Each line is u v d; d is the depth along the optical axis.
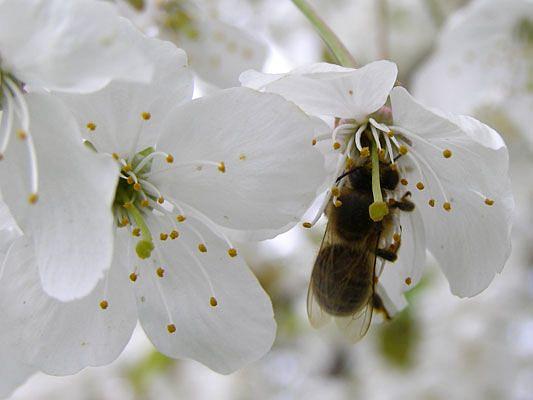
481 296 0.18
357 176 0.11
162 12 0.14
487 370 0.18
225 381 0.18
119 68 0.10
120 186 0.11
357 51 0.17
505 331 0.19
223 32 0.15
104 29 0.10
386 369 0.18
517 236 0.18
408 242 0.12
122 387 0.17
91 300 0.11
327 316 0.11
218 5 0.15
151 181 0.11
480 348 0.18
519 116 0.16
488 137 0.11
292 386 0.19
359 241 0.11
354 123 0.11
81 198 0.10
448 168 0.11
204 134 0.11
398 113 0.11
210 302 0.11
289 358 0.19
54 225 0.10
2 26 0.10
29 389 0.17
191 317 0.11
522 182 0.17
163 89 0.11
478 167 0.11
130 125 0.11
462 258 0.12
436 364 0.18
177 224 0.11
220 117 0.11
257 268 0.17
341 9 0.17
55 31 0.10
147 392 0.18
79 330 0.11
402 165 0.11
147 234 0.11
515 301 0.19
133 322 0.11
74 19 0.10
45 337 0.11
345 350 0.19
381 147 0.11
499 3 0.15
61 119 0.10
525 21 0.15
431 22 0.17
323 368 0.19
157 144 0.11
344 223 0.11
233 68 0.15
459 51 0.16
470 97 0.16
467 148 0.11
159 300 0.11
